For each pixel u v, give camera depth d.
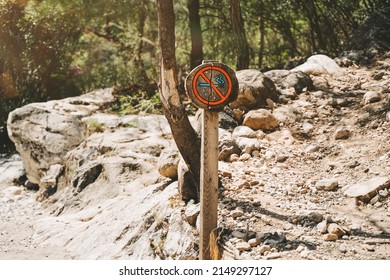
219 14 11.24
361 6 10.32
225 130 6.94
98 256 5.84
